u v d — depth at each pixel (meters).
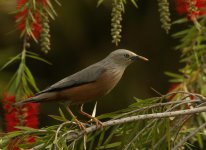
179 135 9.80
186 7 10.62
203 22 11.27
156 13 21.75
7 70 20.02
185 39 11.50
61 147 8.20
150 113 9.56
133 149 9.09
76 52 21.59
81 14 20.84
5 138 8.50
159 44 21.84
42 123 20.52
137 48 21.92
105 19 21.30
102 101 20.78
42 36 9.44
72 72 21.84
